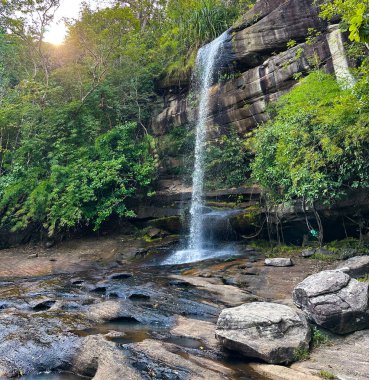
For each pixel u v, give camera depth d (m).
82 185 14.21
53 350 5.01
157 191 15.39
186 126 16.61
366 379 3.92
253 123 13.72
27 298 7.66
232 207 12.98
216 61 15.02
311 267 8.67
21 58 20.64
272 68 12.89
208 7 16.95
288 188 10.41
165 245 12.96
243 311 5.09
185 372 4.11
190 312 6.55
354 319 4.97
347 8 8.28
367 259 7.09
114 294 7.77
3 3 17.30
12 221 14.47
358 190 8.97
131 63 18.73
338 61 10.82
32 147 16.12
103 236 14.66
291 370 4.21
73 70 18.75
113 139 15.68
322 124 8.78
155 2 22.69
